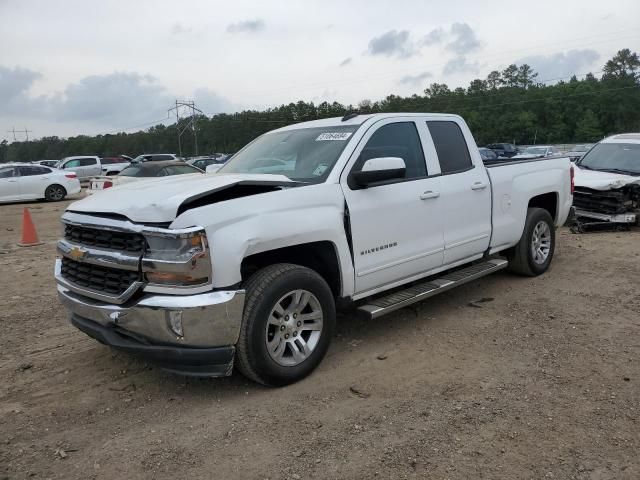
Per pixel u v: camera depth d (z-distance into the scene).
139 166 15.82
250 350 3.68
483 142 107.31
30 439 3.37
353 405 3.67
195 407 3.71
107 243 3.76
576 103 104.88
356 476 2.91
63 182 21.84
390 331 5.04
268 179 3.97
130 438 3.35
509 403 3.63
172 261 3.38
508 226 6.05
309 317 4.06
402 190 4.75
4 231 12.98
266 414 3.57
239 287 3.61
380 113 5.06
